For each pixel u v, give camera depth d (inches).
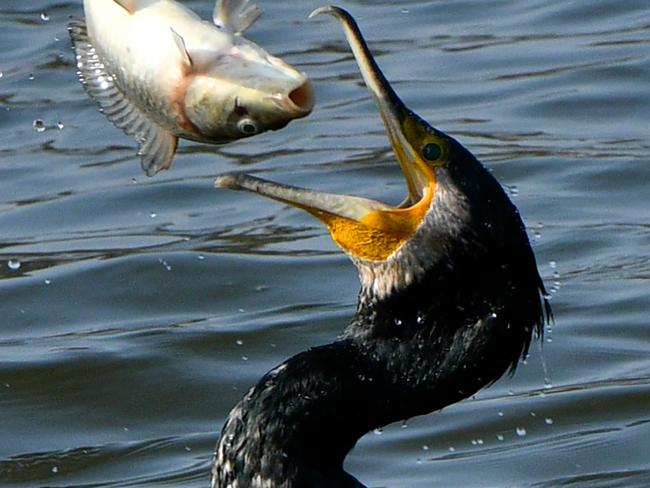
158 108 299.6
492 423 475.5
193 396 500.1
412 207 323.3
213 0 877.2
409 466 454.6
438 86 754.8
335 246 593.6
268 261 581.9
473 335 320.2
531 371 502.9
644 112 713.6
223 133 295.6
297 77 289.6
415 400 324.8
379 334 326.3
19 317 555.5
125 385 506.6
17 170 681.6
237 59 293.7
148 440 478.3
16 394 503.5
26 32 836.6
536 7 860.6
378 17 861.2
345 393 324.2
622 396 483.8
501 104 729.0
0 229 627.2
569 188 635.5
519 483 443.5
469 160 323.3
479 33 827.4
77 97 754.8
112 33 303.6
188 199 645.3
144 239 609.0
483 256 318.3
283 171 661.9
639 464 450.6
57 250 604.7
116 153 694.5
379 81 328.5
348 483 327.6
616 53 779.4
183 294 564.4
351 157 672.4
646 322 526.6
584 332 522.6
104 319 553.0
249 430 326.6
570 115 712.4
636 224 602.9
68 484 456.4
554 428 472.1
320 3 880.3
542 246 587.2
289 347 523.8
